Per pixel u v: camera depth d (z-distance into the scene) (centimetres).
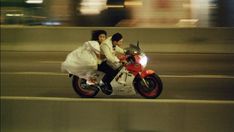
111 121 972
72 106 979
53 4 3941
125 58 1341
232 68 2217
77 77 1381
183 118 958
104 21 4022
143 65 1348
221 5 3556
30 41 2922
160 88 1341
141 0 3909
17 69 2202
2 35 2952
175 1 3772
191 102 958
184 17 3750
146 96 1346
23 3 3881
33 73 1939
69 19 3969
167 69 2177
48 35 2914
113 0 4097
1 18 3850
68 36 2897
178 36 2795
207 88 1662
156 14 3844
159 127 961
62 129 981
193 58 2556
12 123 991
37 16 3919
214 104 954
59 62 2447
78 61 1327
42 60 2522
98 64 1338
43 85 1717
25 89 1658
